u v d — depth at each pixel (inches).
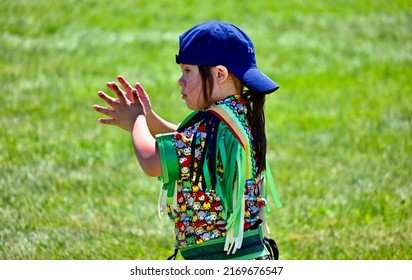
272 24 1550.2
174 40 1417.3
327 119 1043.9
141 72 1250.6
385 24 1606.8
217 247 354.3
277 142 927.7
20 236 595.5
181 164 347.9
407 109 1100.5
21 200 674.8
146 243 595.8
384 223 645.9
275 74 1285.7
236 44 358.6
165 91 1157.1
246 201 358.0
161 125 389.7
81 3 1573.6
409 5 1721.2
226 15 1571.1
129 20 1503.4
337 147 910.4
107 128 949.8
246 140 355.9
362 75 1305.4
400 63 1384.1
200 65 357.7
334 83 1252.5
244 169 352.5
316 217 663.1
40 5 1545.3
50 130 926.4
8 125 940.6
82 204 682.2
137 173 783.7
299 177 784.9
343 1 1724.9
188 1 1635.1
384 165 828.6
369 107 1114.7
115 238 600.1
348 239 607.5
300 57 1380.4
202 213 353.4
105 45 1365.7
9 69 1211.9
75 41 1374.3
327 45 1461.6
